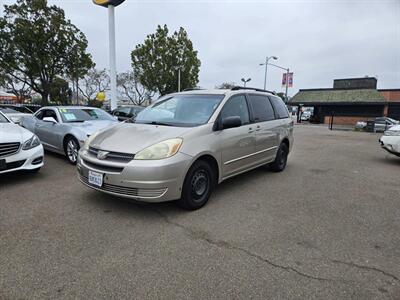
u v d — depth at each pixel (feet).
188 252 8.70
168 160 10.47
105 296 6.68
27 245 8.86
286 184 16.63
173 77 85.30
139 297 6.68
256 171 19.95
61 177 16.60
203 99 14.30
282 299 6.73
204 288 7.06
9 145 14.43
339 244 9.44
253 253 8.74
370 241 9.70
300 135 55.11
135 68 86.84
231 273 7.69
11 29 62.90
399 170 21.65
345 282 7.41
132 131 12.24
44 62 66.85
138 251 8.68
